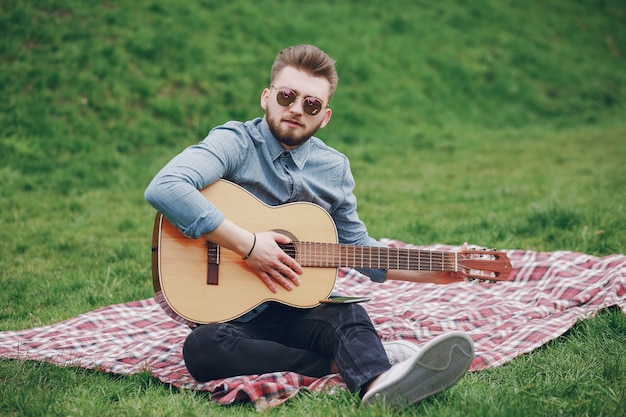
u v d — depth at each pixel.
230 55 13.00
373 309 4.58
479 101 15.67
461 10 18.81
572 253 5.16
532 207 6.95
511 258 5.25
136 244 6.70
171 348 3.84
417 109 14.33
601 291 4.41
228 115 11.77
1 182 8.72
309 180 3.54
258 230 3.35
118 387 3.28
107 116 10.70
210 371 3.21
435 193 9.32
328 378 3.22
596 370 3.31
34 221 7.53
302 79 3.37
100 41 11.70
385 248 3.48
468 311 4.34
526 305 4.45
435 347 2.82
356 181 10.10
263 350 3.22
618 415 2.82
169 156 10.48
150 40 12.27
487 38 18.08
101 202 8.45
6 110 9.99
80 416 2.92
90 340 4.02
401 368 2.88
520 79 16.98
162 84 11.77
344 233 3.75
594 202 7.55
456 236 6.52
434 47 16.72
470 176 10.56
